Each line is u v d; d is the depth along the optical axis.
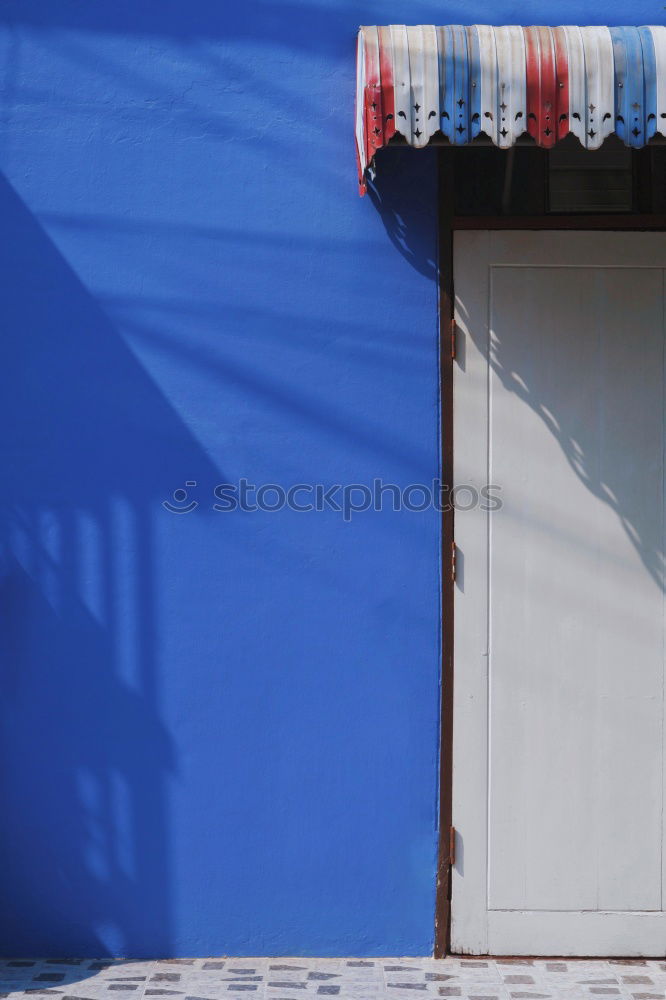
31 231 3.62
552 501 3.67
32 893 3.66
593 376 3.66
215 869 3.66
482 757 3.66
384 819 3.66
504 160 3.66
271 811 3.66
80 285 3.63
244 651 3.65
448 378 3.64
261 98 3.62
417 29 3.15
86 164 3.62
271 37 3.62
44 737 3.66
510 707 3.66
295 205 3.62
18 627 3.66
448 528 3.65
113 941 3.66
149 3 3.61
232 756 3.66
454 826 3.66
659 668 3.66
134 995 3.36
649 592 3.66
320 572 3.65
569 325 3.65
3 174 3.62
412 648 3.65
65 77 3.62
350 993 3.38
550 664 3.66
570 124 3.01
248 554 3.65
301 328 3.63
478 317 3.64
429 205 3.63
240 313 3.63
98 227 3.63
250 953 3.66
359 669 3.65
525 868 3.67
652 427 3.66
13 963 3.61
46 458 3.65
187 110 3.62
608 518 3.66
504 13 3.60
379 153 3.62
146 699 3.66
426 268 3.64
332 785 3.66
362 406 3.64
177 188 3.62
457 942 3.67
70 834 3.67
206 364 3.64
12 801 3.66
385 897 3.66
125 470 3.65
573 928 3.66
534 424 3.66
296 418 3.64
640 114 3.01
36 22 3.62
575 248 3.64
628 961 3.64
